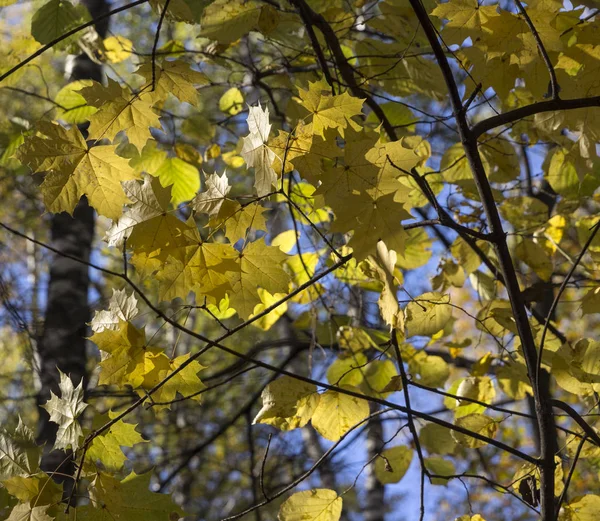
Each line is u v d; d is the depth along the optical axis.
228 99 2.12
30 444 1.41
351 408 1.56
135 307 1.41
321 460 1.45
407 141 1.84
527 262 1.89
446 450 1.80
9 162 1.93
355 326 1.90
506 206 1.96
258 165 1.38
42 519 1.39
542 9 1.42
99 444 1.44
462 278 1.94
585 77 1.50
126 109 1.43
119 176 1.38
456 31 1.44
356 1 1.84
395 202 1.30
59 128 1.36
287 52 2.10
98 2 2.61
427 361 1.88
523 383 1.76
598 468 1.73
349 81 1.75
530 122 1.84
